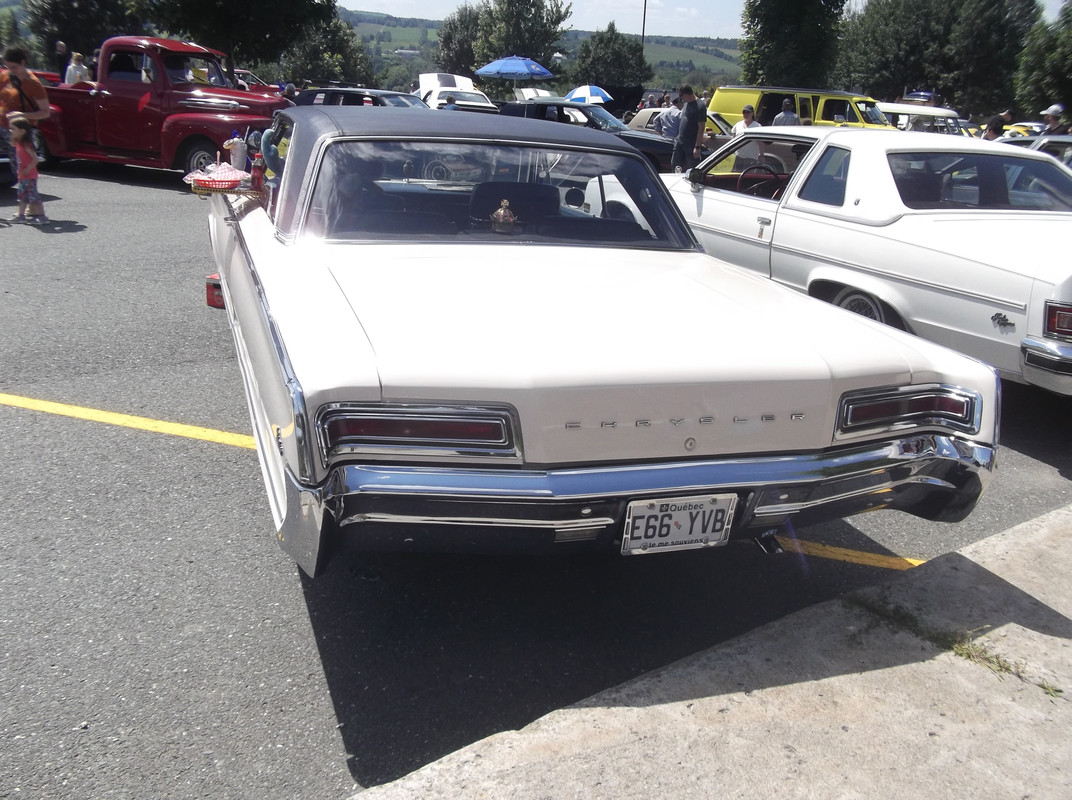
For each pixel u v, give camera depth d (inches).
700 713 91.3
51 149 477.4
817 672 98.8
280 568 121.3
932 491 107.4
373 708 95.4
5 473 144.3
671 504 92.4
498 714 95.7
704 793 80.5
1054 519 138.3
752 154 251.9
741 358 94.6
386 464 85.4
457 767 82.5
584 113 640.4
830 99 753.0
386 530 87.7
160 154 462.3
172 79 458.6
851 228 205.3
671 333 98.7
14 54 383.9
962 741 88.8
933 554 137.2
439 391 84.5
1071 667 101.2
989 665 101.0
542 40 1877.5
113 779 83.0
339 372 83.7
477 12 2433.6
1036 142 335.9
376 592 117.4
